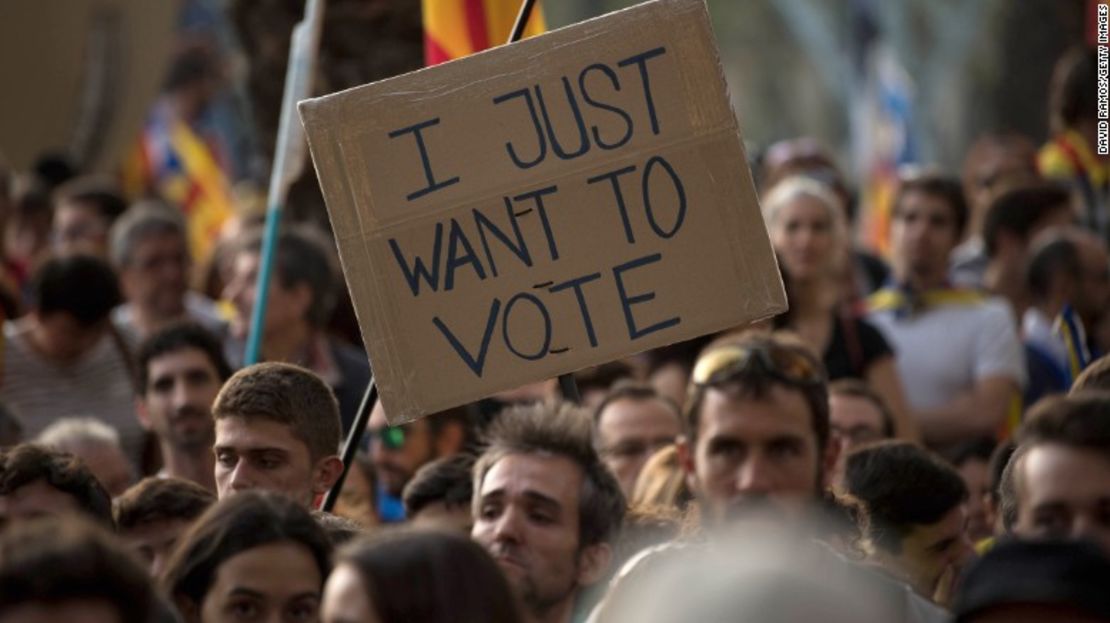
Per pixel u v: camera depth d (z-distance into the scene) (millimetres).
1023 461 7352
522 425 9398
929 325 16156
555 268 9312
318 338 14859
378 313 9273
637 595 4957
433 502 10672
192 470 13492
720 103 9320
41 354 15570
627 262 9320
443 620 6375
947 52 42969
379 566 6410
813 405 9281
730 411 9219
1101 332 15867
